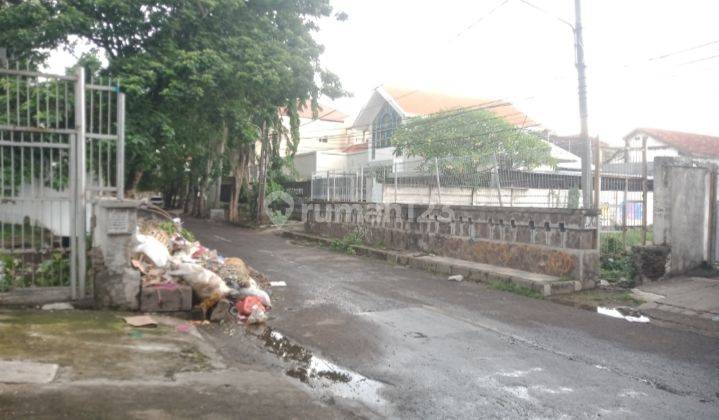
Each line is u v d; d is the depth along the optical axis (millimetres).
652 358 6289
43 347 5191
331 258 15336
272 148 29484
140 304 7258
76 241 7125
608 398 4980
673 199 10641
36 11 11125
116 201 7113
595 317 8453
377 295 9797
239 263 9086
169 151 13844
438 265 13062
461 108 24828
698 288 9672
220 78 12586
